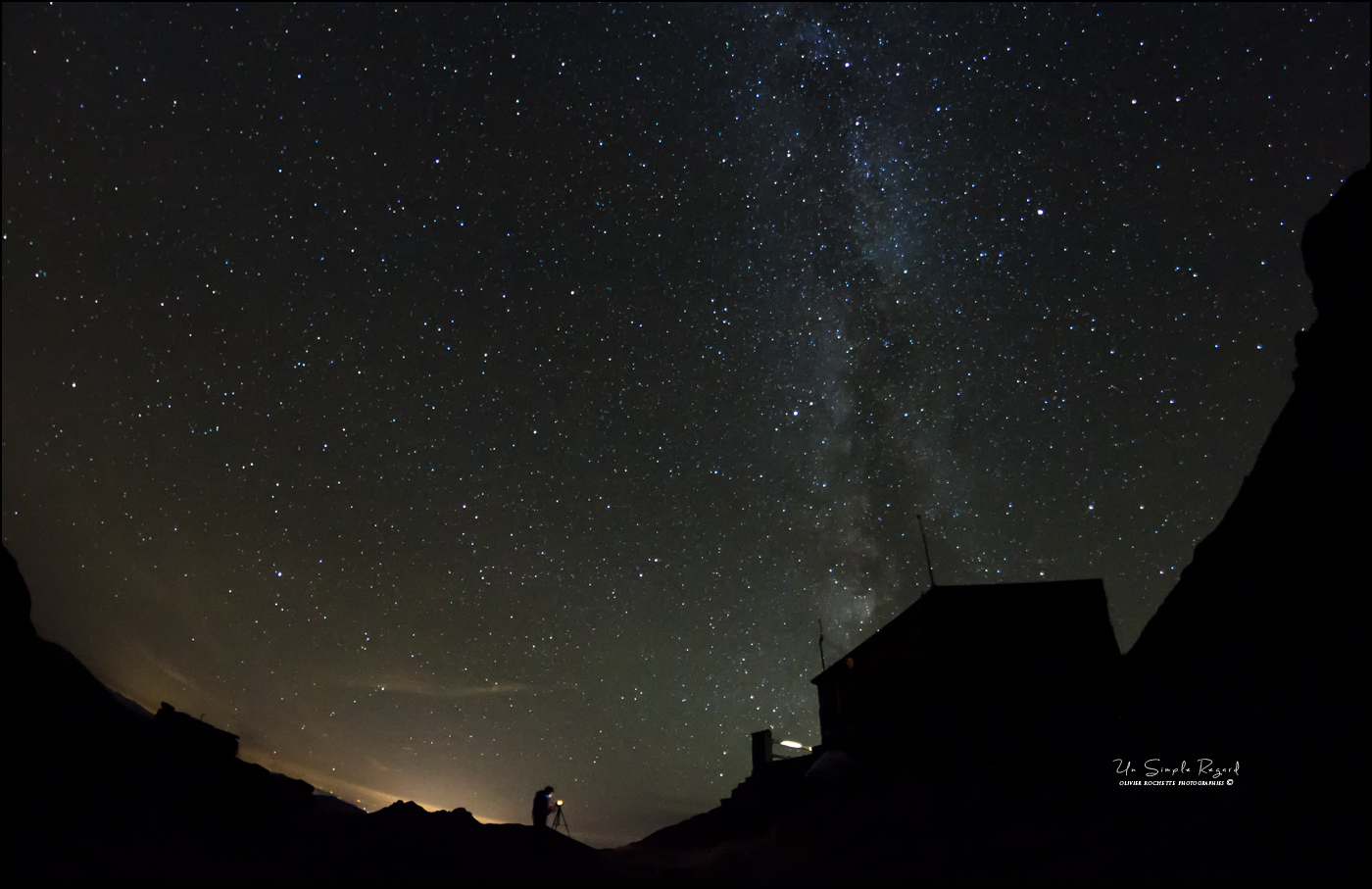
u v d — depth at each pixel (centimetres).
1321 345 1739
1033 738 1598
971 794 1427
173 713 1247
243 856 916
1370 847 823
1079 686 1814
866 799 1666
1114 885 904
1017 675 1873
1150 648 1783
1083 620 1917
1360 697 1166
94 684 1277
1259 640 1470
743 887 1138
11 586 1270
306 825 1164
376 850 1075
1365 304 1650
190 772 1127
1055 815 1195
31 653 1175
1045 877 977
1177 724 1349
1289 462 1702
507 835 1340
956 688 1897
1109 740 1412
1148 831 1030
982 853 1132
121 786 1011
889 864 1205
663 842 1914
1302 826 905
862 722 2083
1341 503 1518
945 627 2016
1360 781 939
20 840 744
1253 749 1152
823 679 2394
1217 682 1452
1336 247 1753
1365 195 1708
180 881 757
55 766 990
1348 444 1568
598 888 1094
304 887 835
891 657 2119
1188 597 1770
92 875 717
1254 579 1606
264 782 1233
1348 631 1313
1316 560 1494
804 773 2062
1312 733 1119
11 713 1020
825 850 1366
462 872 1051
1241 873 853
